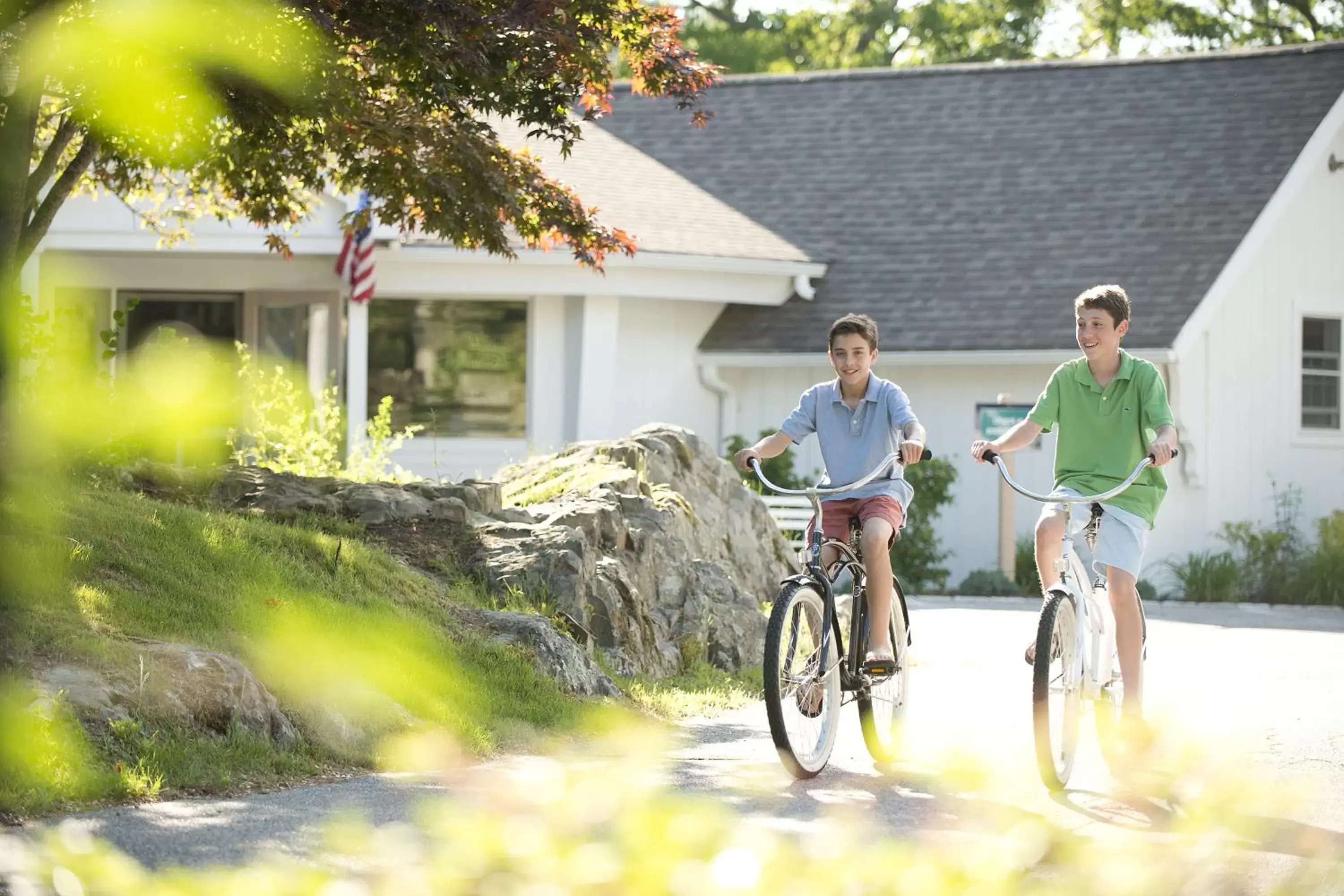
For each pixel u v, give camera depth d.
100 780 10.42
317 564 17.19
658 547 22.45
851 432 13.51
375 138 21.58
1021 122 47.22
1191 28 77.00
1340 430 42.62
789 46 88.81
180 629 13.47
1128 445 13.27
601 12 19.52
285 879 4.45
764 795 11.52
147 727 11.65
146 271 37.25
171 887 4.32
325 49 17.44
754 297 41.88
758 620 22.27
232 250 35.00
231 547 16.16
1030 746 14.45
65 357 19.22
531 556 19.66
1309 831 10.12
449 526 20.67
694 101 21.73
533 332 38.78
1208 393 40.19
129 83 17.41
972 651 24.23
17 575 12.93
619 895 3.77
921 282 42.56
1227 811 6.27
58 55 16.78
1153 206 42.91
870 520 13.18
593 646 19.02
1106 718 13.66
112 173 25.41
